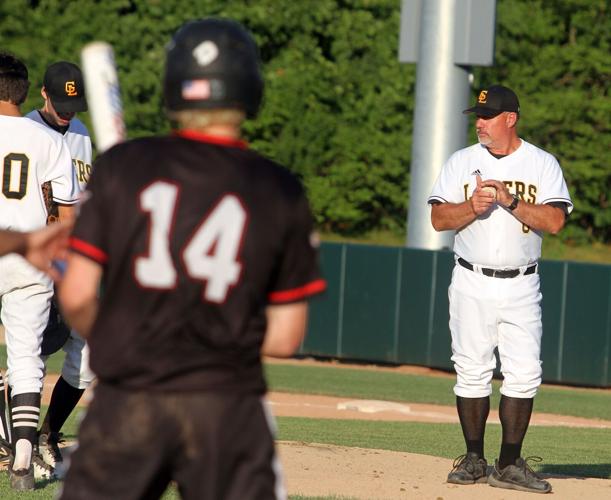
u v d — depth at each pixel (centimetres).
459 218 1953
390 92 8406
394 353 4719
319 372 4516
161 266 852
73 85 2000
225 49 894
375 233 8625
